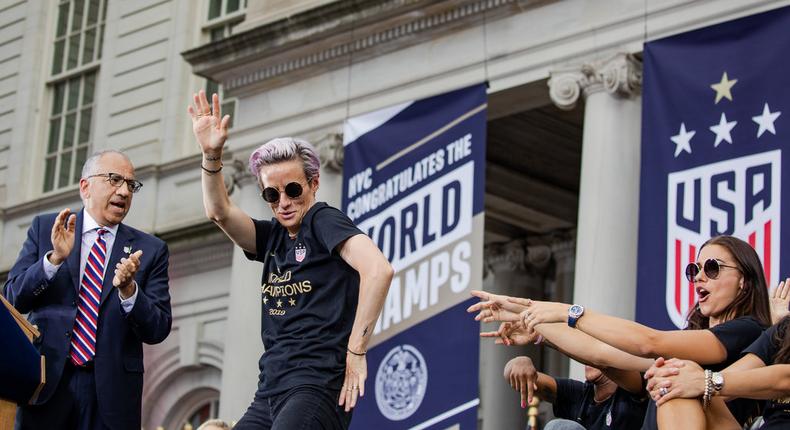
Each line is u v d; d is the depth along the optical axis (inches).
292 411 246.4
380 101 769.6
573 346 277.6
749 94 602.5
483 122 684.1
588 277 653.9
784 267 572.1
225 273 984.3
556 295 944.9
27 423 300.2
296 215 261.7
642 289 604.4
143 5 1115.9
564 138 876.6
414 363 674.8
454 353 662.5
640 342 265.7
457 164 687.1
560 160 906.1
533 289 962.7
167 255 322.0
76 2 1182.9
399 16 756.0
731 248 280.2
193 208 1021.8
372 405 684.1
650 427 273.7
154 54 1094.4
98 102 1122.0
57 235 301.4
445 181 690.2
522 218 939.3
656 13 662.5
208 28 1076.5
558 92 688.4
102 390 303.6
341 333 256.7
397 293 691.4
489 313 288.0
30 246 314.2
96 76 1143.6
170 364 1003.9
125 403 306.5
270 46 818.8
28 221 1130.0
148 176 1053.2
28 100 1175.6
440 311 674.2
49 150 1160.8
